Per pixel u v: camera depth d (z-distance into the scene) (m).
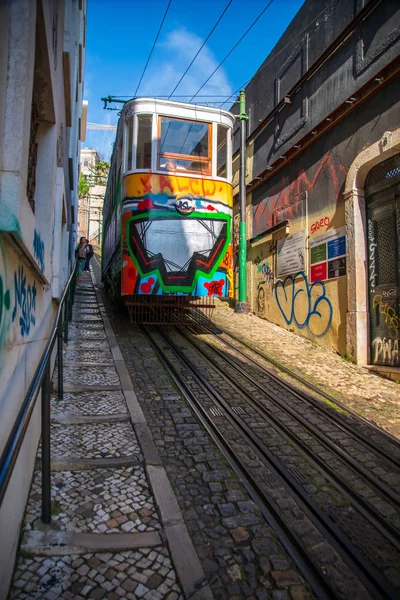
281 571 2.45
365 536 2.83
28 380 2.84
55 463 3.37
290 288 10.05
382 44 7.30
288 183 10.38
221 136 8.88
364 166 7.61
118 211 9.26
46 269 3.98
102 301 13.44
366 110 7.64
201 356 7.41
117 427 4.25
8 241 2.13
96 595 2.15
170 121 8.52
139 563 2.41
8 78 2.19
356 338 7.55
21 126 2.13
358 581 2.42
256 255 12.05
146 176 8.23
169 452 3.88
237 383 6.00
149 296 8.79
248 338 9.02
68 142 7.73
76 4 7.55
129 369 6.43
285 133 10.62
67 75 5.80
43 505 2.66
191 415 4.79
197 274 8.20
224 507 3.05
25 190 2.31
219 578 2.37
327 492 3.36
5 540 2.04
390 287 7.18
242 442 4.17
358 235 7.73
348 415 5.05
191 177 8.44
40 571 2.29
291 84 10.46
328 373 6.86
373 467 3.80
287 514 3.02
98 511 2.84
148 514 2.86
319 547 2.68
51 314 4.81
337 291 8.29
